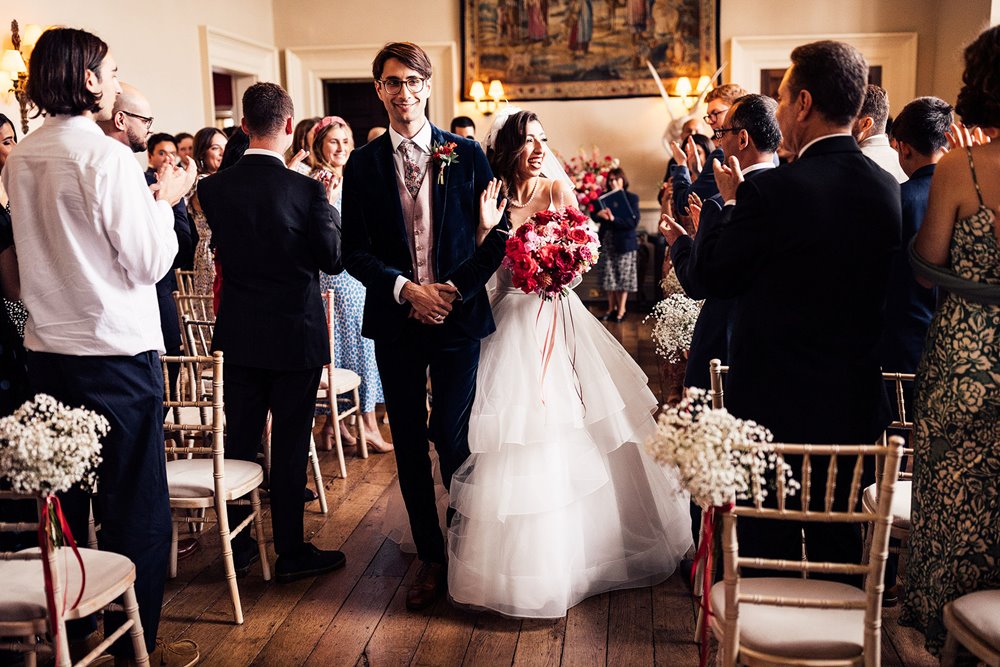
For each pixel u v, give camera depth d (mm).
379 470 4430
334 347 4535
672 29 9672
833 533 2258
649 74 9789
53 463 1892
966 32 8242
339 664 2633
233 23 9047
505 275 3109
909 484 2627
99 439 2447
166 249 2424
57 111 2314
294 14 9984
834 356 2189
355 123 10438
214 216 3092
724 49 9641
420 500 3064
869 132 3314
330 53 10000
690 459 1734
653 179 9977
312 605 3012
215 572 3273
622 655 2658
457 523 2990
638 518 3119
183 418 3781
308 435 3203
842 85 2141
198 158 5344
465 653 2686
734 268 2211
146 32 7488
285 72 10078
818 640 1821
